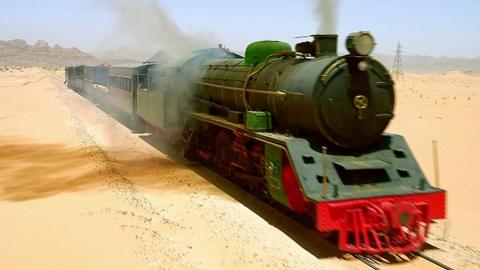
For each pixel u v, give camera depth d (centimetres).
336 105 806
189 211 927
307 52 952
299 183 754
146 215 844
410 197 754
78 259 587
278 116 927
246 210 929
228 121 1145
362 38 796
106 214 795
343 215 717
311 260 685
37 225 726
